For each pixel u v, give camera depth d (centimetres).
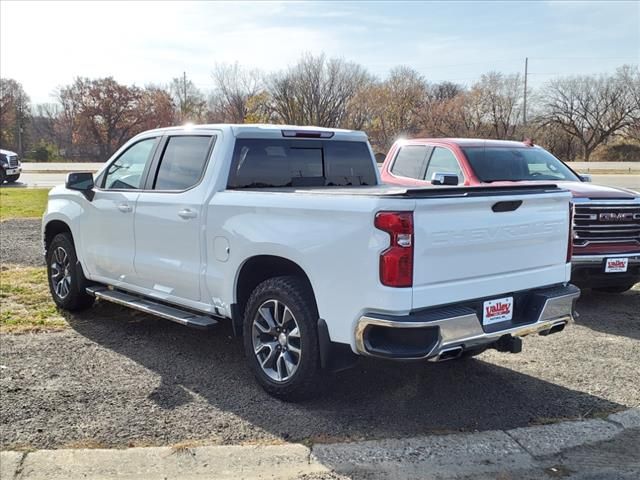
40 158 7512
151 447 362
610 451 370
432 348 368
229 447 363
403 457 356
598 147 7188
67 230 676
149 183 551
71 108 7919
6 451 356
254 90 6888
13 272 852
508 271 418
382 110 6178
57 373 485
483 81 6425
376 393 454
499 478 338
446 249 378
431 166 861
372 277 369
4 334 581
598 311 705
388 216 362
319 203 402
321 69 6100
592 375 500
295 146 537
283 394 433
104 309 679
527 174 827
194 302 506
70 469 338
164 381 473
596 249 694
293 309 420
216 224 473
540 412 425
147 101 7769
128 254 563
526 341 588
